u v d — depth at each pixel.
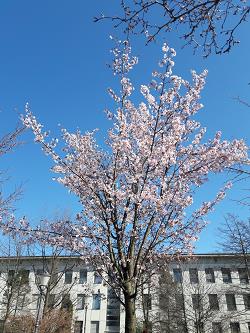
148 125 10.95
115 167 10.51
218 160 10.61
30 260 21.23
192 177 10.69
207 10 4.28
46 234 10.99
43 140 11.00
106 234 10.00
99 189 10.55
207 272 41.72
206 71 11.29
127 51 11.19
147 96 10.93
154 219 9.62
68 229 11.02
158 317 31.14
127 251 9.73
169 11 4.34
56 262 18.42
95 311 41.06
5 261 22.98
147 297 27.64
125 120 11.00
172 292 30.31
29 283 28.55
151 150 10.23
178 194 10.14
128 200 9.95
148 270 10.70
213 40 4.46
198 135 11.23
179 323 29.97
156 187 10.09
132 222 9.84
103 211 9.86
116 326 40.38
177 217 10.38
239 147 10.77
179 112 11.11
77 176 10.80
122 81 11.31
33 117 11.05
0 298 27.72
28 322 21.80
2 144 8.35
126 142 10.42
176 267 39.75
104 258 10.16
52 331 21.31
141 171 10.31
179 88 10.91
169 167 10.30
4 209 9.56
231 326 38.38
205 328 34.75
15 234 11.04
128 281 8.71
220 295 36.47
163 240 9.89
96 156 11.50
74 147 11.55
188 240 10.61
